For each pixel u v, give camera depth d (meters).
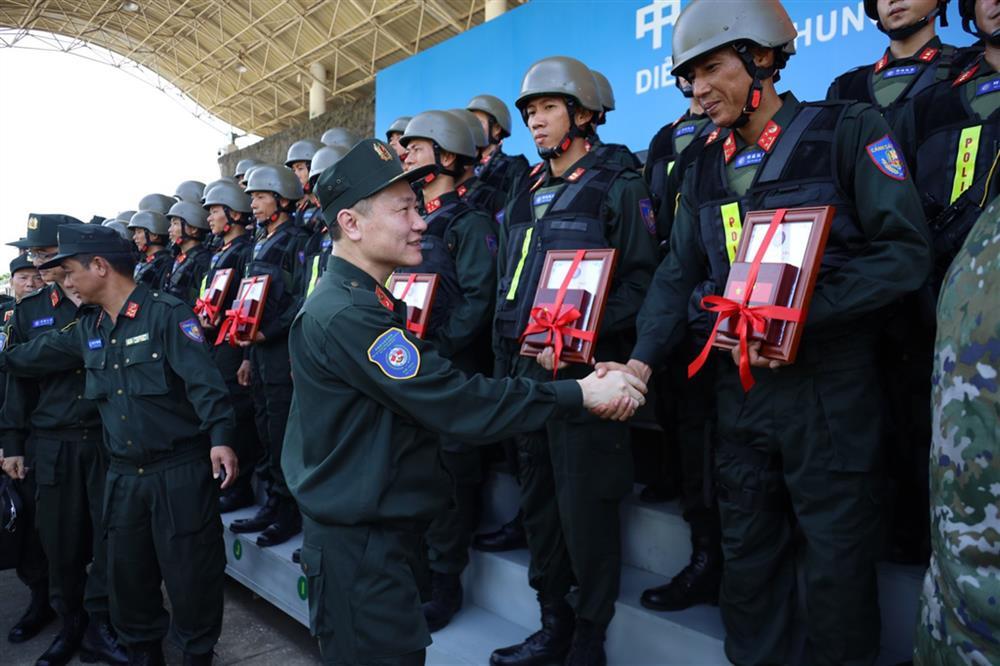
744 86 1.76
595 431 2.22
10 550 3.59
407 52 19.08
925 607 0.84
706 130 2.95
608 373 1.78
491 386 1.62
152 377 2.73
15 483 3.61
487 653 2.57
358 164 1.70
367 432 1.65
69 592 3.38
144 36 24.81
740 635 1.93
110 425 2.78
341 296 1.65
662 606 2.33
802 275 1.58
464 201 3.10
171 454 2.77
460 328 2.84
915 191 1.67
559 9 5.80
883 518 1.75
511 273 2.57
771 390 1.78
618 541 2.31
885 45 3.64
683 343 2.34
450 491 1.79
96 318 2.89
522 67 6.23
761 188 1.80
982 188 1.83
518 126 6.39
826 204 1.69
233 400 4.48
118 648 3.26
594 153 2.53
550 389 1.68
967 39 3.37
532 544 2.49
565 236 2.39
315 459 1.67
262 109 27.14
